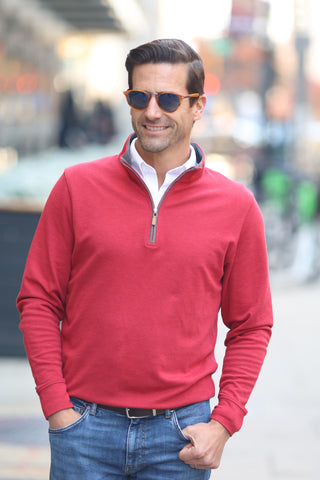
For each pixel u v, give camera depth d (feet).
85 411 20.84
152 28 144.97
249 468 38.42
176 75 20.94
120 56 164.96
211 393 21.70
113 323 20.56
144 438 20.84
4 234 53.36
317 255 92.68
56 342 21.29
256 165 100.22
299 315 74.33
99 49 165.17
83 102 151.94
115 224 20.88
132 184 21.24
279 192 94.32
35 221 53.21
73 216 21.24
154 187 21.77
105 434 20.80
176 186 21.27
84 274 21.01
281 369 56.03
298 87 151.33
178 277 20.74
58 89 124.06
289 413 46.88
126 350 20.52
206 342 21.39
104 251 20.70
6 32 88.79
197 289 20.97
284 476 37.45
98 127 138.92
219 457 21.21
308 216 95.20
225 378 22.04
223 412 21.29
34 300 21.50
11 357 54.65
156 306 20.58
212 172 22.33
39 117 109.70
